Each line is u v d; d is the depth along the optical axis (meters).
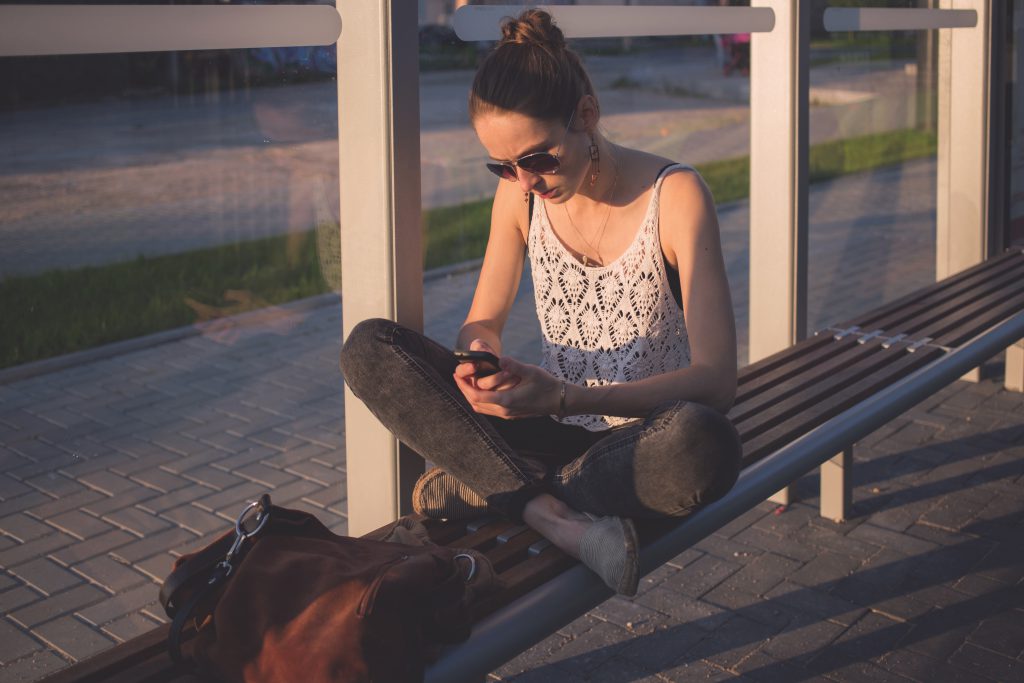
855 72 17.44
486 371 1.86
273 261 7.29
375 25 1.99
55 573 3.23
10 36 1.49
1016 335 3.36
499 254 2.30
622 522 1.74
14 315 5.81
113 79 15.12
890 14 3.75
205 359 5.36
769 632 2.88
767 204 3.38
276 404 4.73
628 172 2.10
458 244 7.77
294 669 1.41
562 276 2.15
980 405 4.58
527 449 2.15
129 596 3.11
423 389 1.88
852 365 2.99
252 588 1.48
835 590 3.09
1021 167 4.79
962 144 4.61
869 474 3.89
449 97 15.47
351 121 2.07
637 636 2.89
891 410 2.68
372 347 1.89
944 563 3.23
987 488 3.75
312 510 3.68
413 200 2.08
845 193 9.81
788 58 3.25
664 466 1.75
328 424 4.50
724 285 2.00
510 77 1.88
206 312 6.17
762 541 3.41
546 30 1.92
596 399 1.87
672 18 2.74
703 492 1.76
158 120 13.39
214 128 12.71
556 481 1.91
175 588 1.53
